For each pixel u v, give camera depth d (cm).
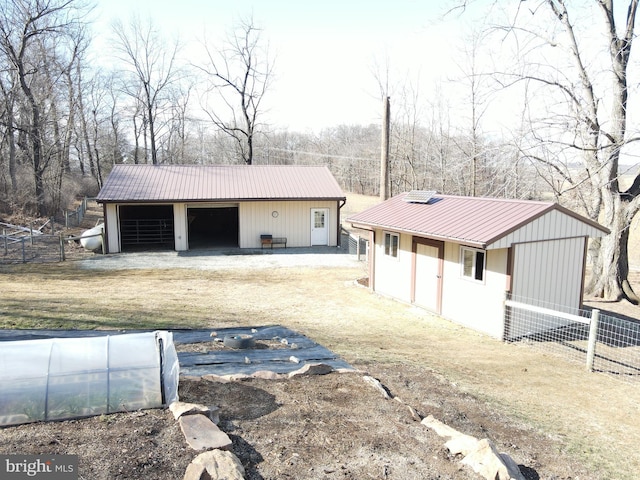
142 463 363
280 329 934
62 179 3253
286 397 542
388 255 1411
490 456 399
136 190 2103
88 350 473
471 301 1127
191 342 802
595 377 825
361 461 405
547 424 590
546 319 1114
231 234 2711
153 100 4100
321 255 2088
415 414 530
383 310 1261
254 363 696
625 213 1470
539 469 457
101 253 2055
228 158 5319
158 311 1062
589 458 501
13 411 422
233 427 450
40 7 2734
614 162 1449
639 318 1306
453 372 773
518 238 1028
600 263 1565
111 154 4556
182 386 541
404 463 405
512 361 889
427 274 1262
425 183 3234
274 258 2005
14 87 2789
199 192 2144
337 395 566
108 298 1200
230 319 1032
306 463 396
